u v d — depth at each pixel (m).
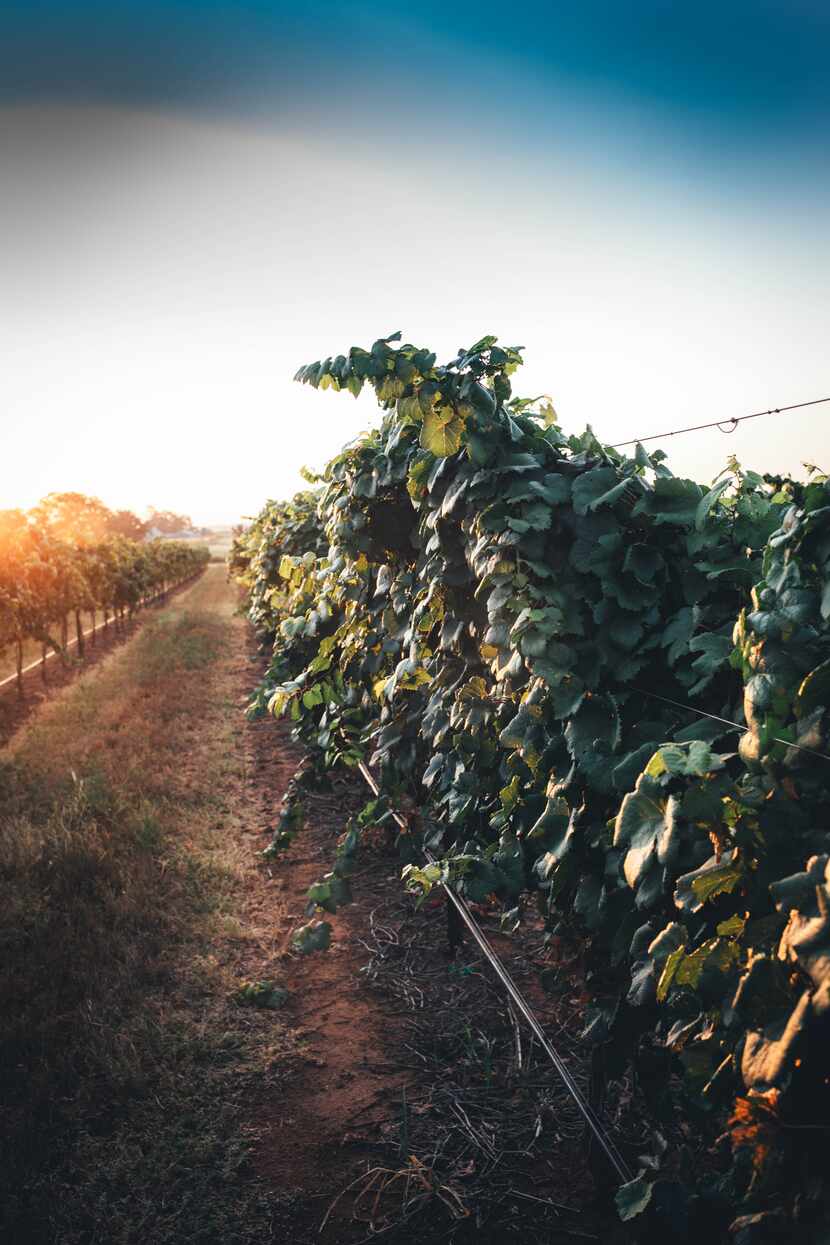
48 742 8.00
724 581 2.21
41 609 12.28
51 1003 3.47
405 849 3.99
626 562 2.26
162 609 26.98
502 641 2.55
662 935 1.81
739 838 1.51
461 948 4.09
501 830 2.75
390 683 3.62
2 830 5.32
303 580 4.98
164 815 5.90
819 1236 1.24
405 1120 2.84
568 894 2.52
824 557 1.57
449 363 2.62
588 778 2.17
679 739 1.98
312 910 3.86
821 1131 1.28
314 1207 2.56
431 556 3.19
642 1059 2.23
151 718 9.13
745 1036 1.39
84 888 4.55
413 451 3.18
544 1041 2.88
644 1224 1.91
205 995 3.70
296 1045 3.37
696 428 2.27
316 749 5.04
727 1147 1.75
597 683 2.27
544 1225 2.47
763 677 1.56
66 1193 2.58
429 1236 2.45
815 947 1.16
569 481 2.50
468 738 3.05
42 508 13.26
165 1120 2.91
